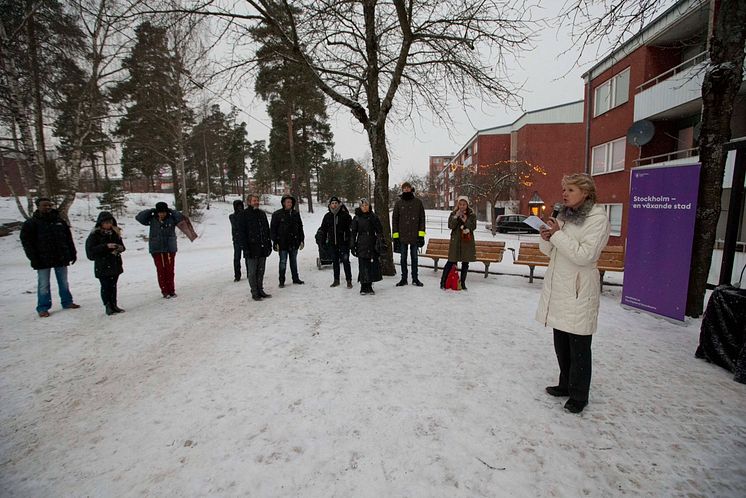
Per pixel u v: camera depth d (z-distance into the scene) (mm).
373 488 2229
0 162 14898
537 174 34406
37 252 5785
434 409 3051
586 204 2859
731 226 4863
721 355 3764
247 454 2555
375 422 2887
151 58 11305
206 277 9164
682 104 11117
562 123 34500
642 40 13133
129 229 20234
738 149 4773
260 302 6441
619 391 3316
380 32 8297
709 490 2172
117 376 3777
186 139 25125
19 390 3516
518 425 2824
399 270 9289
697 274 5266
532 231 26359
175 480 2332
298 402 3195
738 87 4773
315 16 7148
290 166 35938
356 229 6641
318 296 6734
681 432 2721
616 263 7051
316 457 2508
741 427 2775
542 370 3754
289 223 7500
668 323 5234
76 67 13531
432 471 2361
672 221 5238
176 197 26719
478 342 4484
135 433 2830
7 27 12461
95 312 6055
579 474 2316
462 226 6820
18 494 2242
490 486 2230
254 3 6098
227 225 25891
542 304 3086
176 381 3633
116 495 2219
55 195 17469
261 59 7266
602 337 4672
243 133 45688
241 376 3695
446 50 7617
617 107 14938
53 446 2703
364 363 3924
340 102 7555
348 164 59344
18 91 12633
